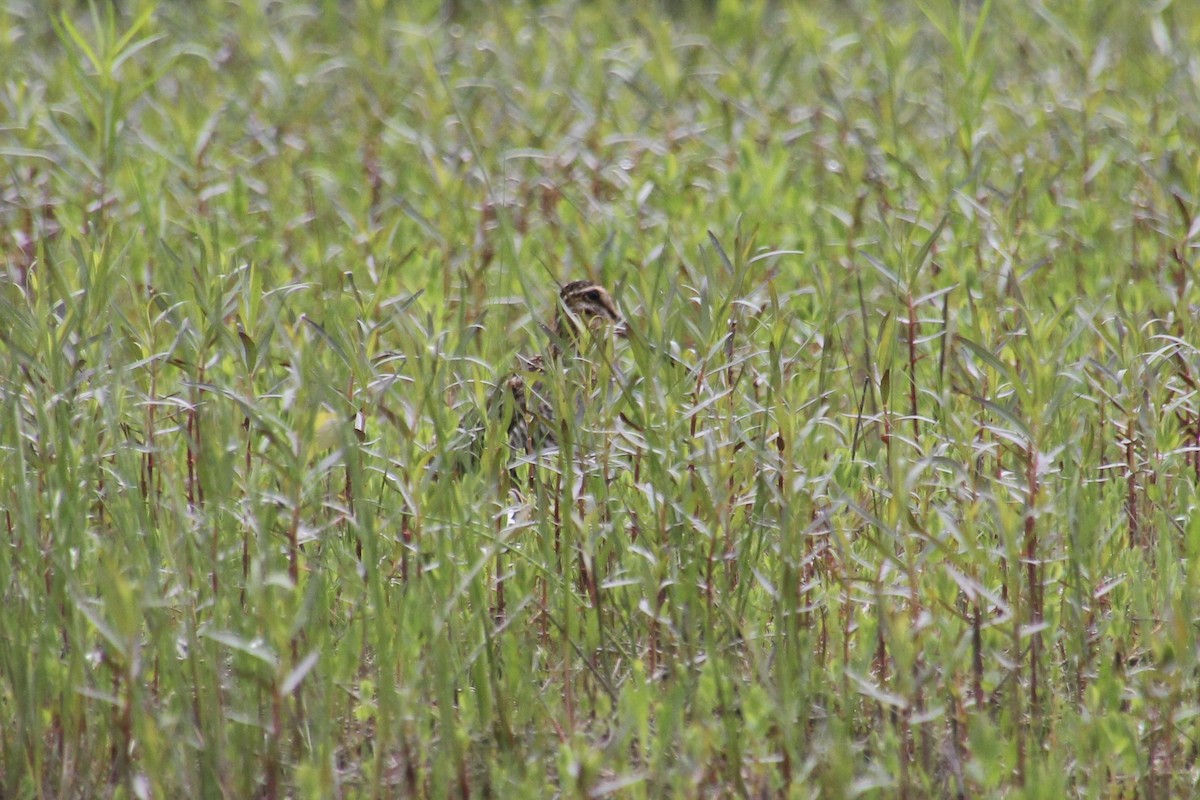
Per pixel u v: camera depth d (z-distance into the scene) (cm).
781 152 1847
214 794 899
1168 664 940
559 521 1120
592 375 1126
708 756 928
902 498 956
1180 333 1332
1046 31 2481
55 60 2492
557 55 2481
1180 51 2183
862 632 1031
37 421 1046
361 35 2366
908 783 905
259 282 1159
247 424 1077
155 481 1178
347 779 952
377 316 1436
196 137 1761
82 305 1098
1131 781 936
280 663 873
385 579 1063
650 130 2112
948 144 1695
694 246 1536
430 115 2055
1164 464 1164
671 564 1046
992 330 1263
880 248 1583
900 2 2850
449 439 1097
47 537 1050
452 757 929
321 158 2131
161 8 2677
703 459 1034
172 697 956
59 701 960
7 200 1738
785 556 976
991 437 1166
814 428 1118
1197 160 1465
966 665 1008
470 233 1634
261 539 930
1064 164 1812
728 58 2375
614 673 1041
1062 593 1037
